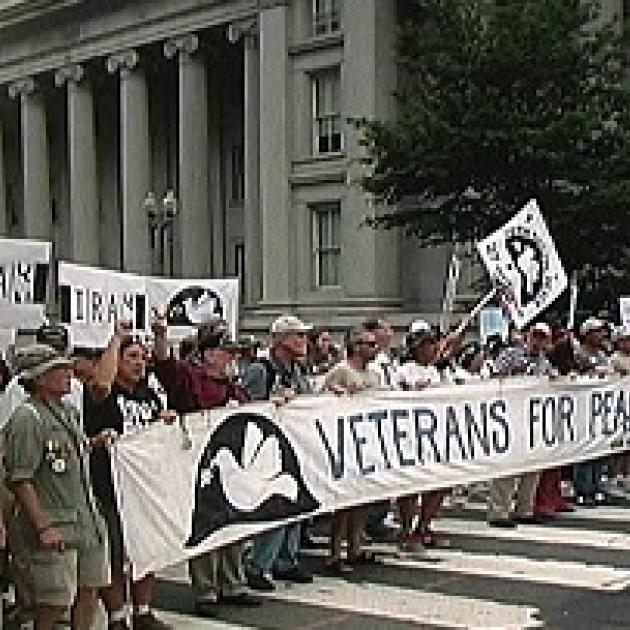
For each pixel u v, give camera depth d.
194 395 7.47
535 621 6.99
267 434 7.62
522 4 18.78
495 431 9.73
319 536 9.93
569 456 10.65
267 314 33.00
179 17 38.25
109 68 41.47
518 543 9.43
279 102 33.22
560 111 18.39
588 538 9.59
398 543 9.30
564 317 18.45
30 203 45.88
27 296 8.11
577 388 10.77
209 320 8.66
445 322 13.59
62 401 5.84
